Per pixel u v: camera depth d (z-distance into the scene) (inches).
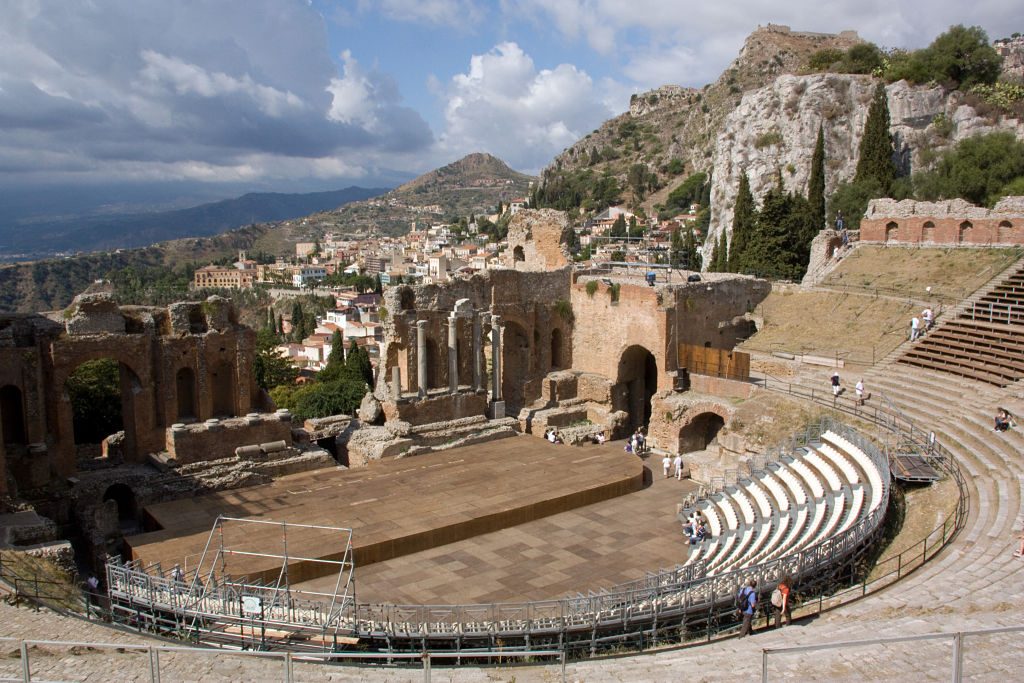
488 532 1515.7
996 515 1089.4
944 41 3826.3
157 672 614.2
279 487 1663.4
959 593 864.3
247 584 1047.6
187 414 1759.4
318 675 754.2
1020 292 2025.1
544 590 1264.8
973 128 3531.0
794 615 965.2
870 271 2511.1
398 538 1389.0
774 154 4192.9
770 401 1903.3
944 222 2534.5
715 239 4512.8
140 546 1315.2
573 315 2433.6
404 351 2031.3
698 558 1304.1
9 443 1491.1
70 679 693.3
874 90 3954.2
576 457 1931.6
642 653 954.1
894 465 1348.4
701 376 2137.1
